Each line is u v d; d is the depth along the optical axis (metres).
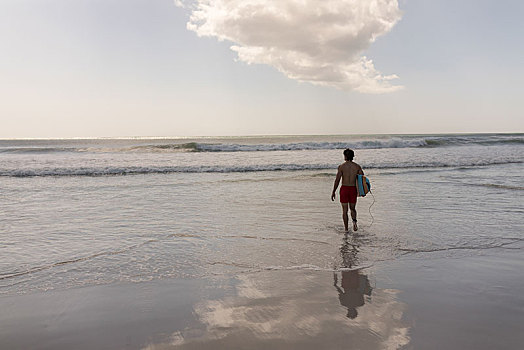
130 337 2.82
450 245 5.41
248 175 15.49
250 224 6.88
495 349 2.59
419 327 2.93
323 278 4.06
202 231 6.31
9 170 15.51
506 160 21.23
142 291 3.70
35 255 4.94
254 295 3.59
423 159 22.16
